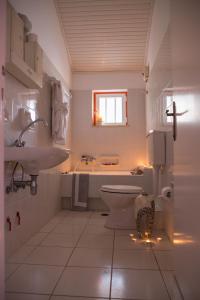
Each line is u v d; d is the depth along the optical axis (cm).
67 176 356
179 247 138
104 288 146
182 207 132
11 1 197
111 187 265
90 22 348
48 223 286
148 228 238
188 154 120
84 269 171
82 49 386
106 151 412
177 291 141
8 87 190
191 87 114
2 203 109
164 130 247
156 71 293
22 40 192
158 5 282
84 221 296
